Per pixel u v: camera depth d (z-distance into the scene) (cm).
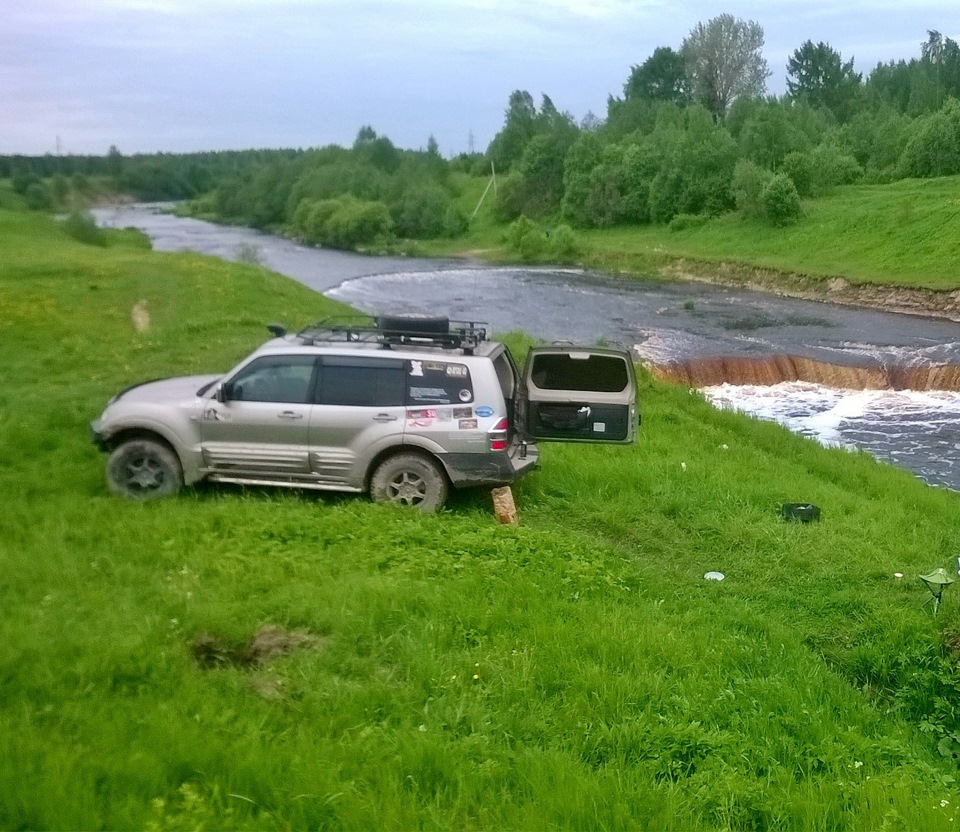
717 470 1338
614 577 852
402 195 9412
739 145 7981
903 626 795
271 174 11431
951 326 3878
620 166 8638
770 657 728
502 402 981
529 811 474
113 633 616
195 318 2212
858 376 2889
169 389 1021
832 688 702
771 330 3769
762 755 574
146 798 448
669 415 1753
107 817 421
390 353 978
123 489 960
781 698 651
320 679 596
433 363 976
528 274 6066
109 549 785
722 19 12081
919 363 2964
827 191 7238
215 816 439
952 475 1945
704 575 939
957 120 7575
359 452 963
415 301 4619
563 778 508
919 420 2452
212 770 475
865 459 1733
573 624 722
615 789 505
